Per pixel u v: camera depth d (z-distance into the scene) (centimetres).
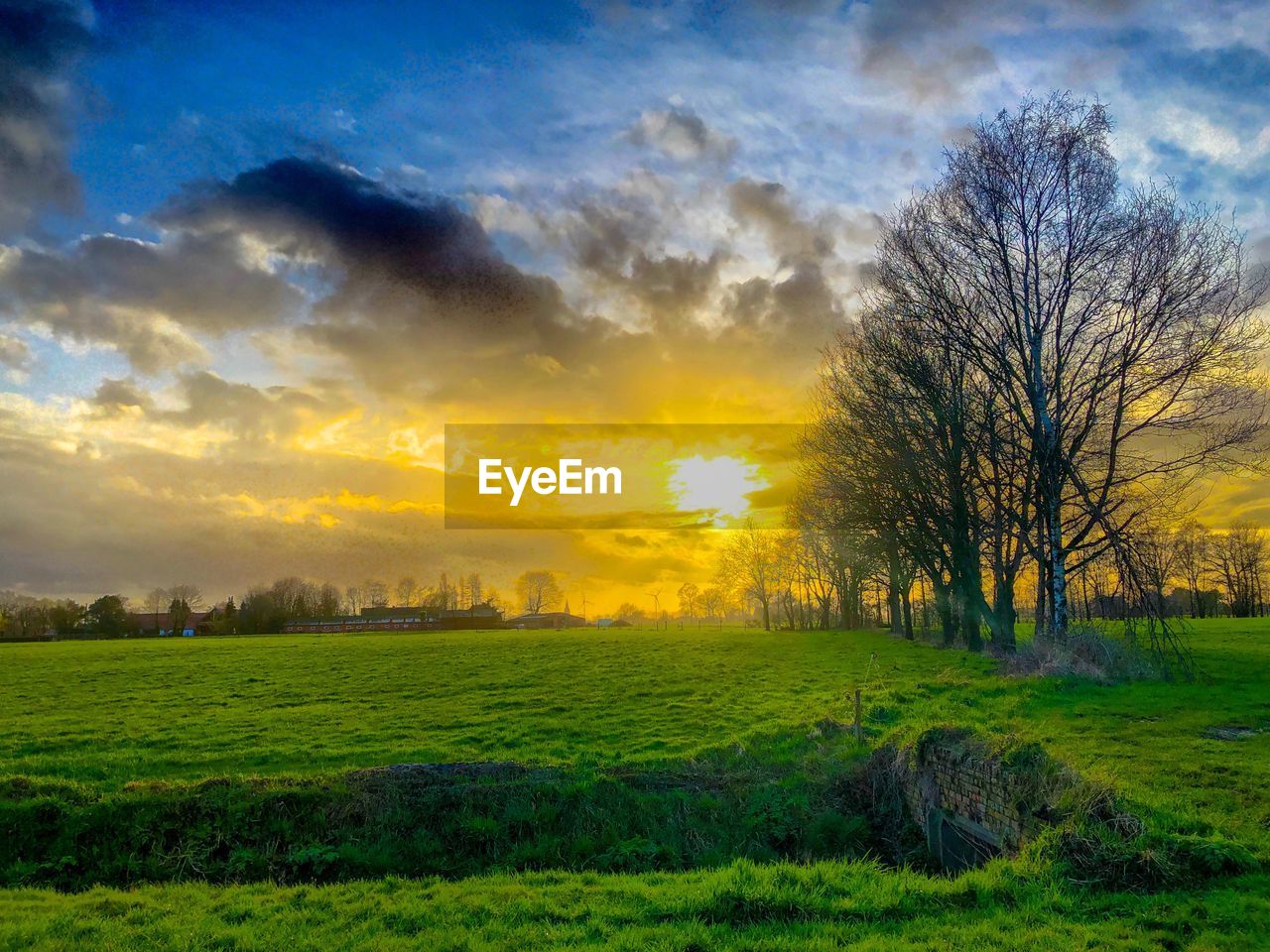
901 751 1636
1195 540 6569
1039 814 1139
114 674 5028
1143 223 2830
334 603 17650
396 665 5259
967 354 3228
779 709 2817
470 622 15512
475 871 1462
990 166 3112
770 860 1489
